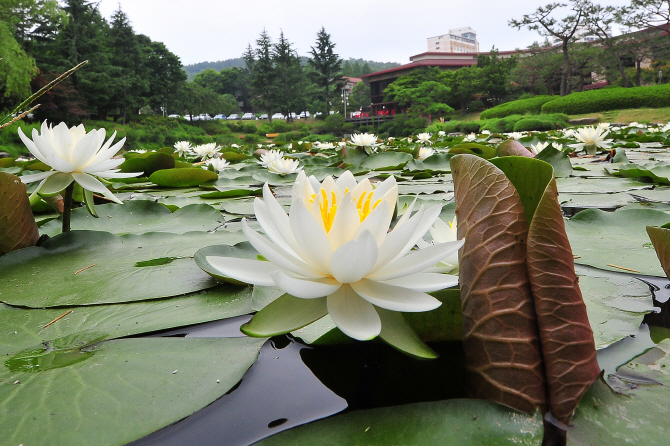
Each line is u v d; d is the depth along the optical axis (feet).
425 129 106.93
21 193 4.08
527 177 2.30
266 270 2.14
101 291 3.20
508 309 1.86
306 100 163.63
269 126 151.53
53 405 1.84
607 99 84.28
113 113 114.73
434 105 129.39
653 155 15.28
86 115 91.81
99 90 101.09
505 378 1.80
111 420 1.75
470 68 134.41
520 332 1.81
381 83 182.29
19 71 65.72
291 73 157.99
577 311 1.80
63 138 4.24
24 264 3.80
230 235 4.75
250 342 2.38
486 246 1.99
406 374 2.10
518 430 1.55
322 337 2.30
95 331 2.58
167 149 21.04
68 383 2.00
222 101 151.23
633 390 1.76
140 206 6.08
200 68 535.60
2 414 1.78
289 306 2.06
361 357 2.29
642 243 4.04
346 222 1.99
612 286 3.04
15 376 2.07
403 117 127.34
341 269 1.86
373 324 1.85
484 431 1.56
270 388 2.03
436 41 336.70
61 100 84.38
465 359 2.01
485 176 2.15
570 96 89.92
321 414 1.83
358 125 159.74
